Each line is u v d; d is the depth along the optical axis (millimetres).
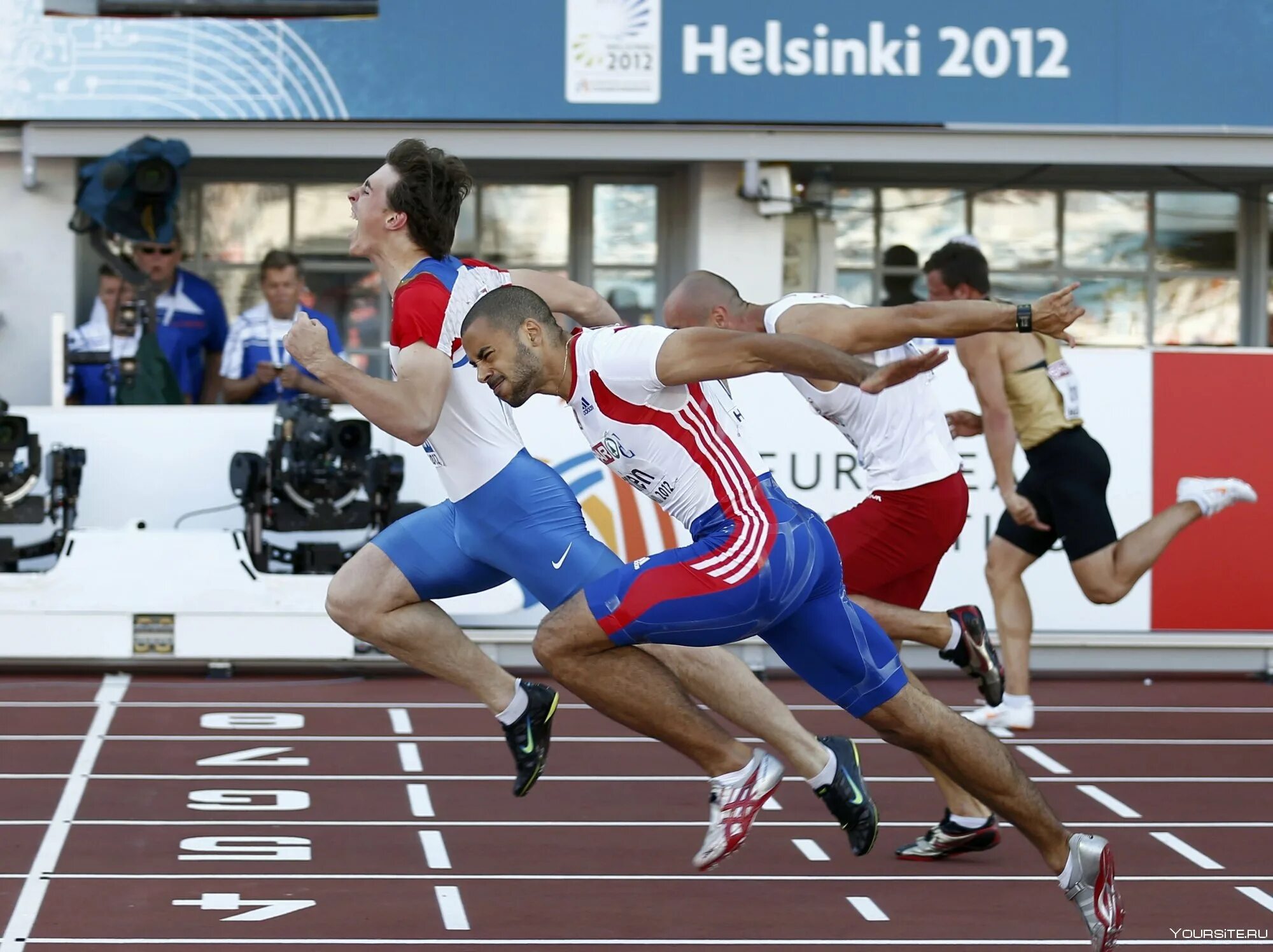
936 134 15359
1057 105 15328
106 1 14781
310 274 16969
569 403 6562
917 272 17547
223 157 15609
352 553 12578
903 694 6668
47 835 8250
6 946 6598
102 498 12852
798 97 15109
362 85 14891
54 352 13227
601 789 9430
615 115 15031
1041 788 9648
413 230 7297
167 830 8391
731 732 11039
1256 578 12984
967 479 12672
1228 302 17922
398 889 7496
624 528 12641
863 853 7129
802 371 6086
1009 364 10852
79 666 12617
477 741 10562
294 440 12109
